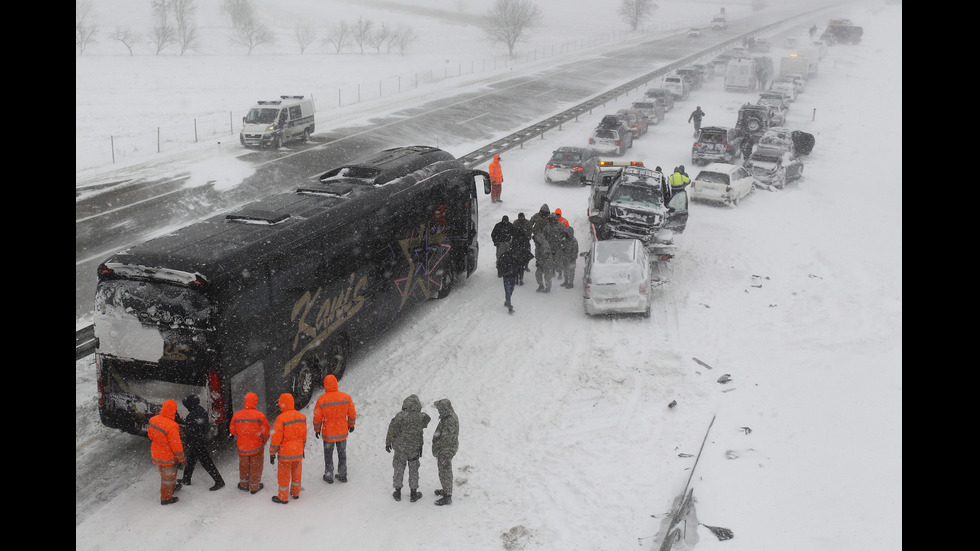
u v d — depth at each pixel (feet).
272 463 34.63
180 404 36.22
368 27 265.95
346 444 38.55
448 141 124.57
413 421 33.99
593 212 80.43
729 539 31.14
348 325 47.11
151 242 37.96
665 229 68.18
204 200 85.15
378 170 52.80
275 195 48.03
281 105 114.83
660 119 145.69
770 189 99.45
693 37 312.29
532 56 259.19
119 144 112.68
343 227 45.55
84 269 61.77
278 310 39.75
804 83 190.29
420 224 55.42
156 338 35.63
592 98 167.53
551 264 61.87
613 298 55.57
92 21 255.29
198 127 129.59
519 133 124.88
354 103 161.58
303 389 43.01
